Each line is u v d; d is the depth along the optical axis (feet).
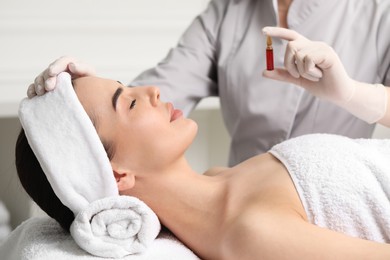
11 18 9.94
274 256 4.76
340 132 7.20
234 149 7.68
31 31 10.02
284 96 7.20
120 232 5.03
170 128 5.54
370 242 4.65
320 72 5.76
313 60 5.66
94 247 4.98
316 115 7.20
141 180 5.55
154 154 5.47
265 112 7.25
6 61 9.95
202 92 7.70
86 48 10.21
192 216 5.41
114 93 5.58
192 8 10.54
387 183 5.18
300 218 4.94
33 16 10.01
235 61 7.43
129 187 5.50
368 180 5.17
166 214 5.50
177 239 5.51
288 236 4.76
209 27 7.71
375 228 5.09
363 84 6.25
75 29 10.14
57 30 10.09
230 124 7.65
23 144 5.56
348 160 5.30
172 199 5.49
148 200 5.55
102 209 5.07
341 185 5.16
